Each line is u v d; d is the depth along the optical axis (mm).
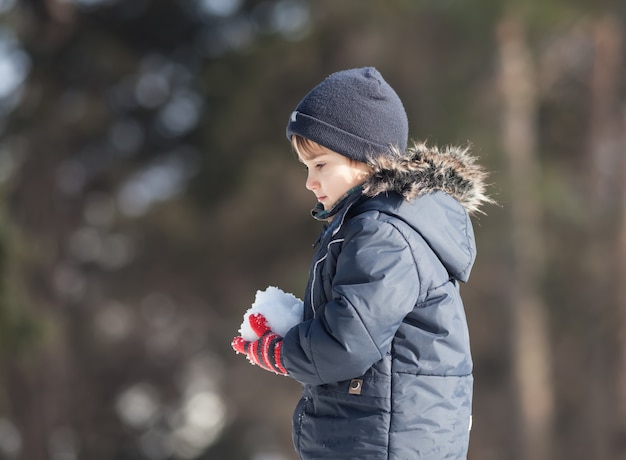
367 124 4504
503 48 24234
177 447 36188
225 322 33406
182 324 34688
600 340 25250
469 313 27797
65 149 30875
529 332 26047
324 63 29594
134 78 31375
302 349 4230
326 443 4281
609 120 26828
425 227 4312
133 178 33750
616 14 23750
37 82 29141
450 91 24406
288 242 30734
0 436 29141
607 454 25078
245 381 33250
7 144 29203
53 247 30656
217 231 31141
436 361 4230
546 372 26734
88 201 33500
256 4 30875
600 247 25406
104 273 34125
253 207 30078
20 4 28500
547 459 26469
